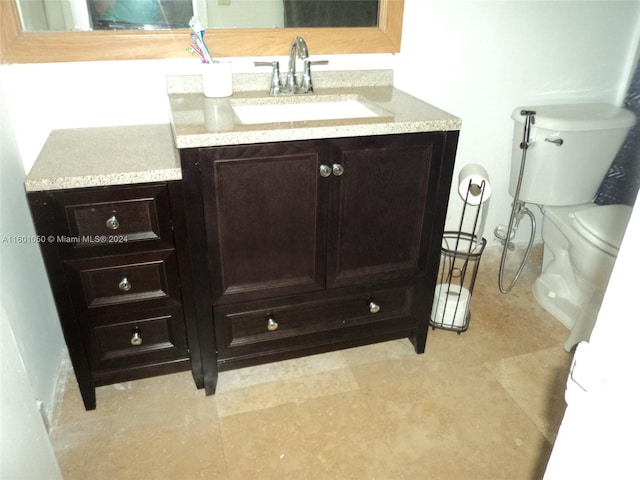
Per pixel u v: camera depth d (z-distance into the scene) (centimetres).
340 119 132
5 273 125
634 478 47
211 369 151
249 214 131
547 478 59
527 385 162
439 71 183
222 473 131
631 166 209
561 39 191
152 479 130
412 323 167
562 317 193
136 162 125
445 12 173
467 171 169
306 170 130
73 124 151
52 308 159
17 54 137
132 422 146
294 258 142
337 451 138
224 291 140
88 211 120
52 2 136
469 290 189
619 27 195
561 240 198
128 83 151
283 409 151
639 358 45
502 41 184
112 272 130
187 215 125
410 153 136
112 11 142
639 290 44
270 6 154
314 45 163
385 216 144
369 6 163
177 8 147
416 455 137
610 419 48
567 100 204
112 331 139
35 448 90
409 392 158
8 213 131
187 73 155
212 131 118
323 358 172
